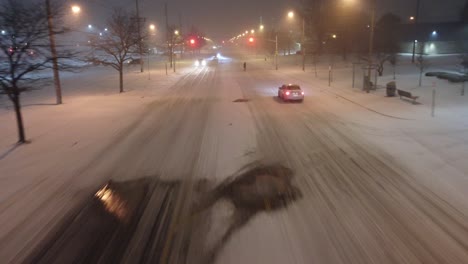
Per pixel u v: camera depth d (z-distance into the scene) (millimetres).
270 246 7430
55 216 9062
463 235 7656
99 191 10586
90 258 7172
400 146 14211
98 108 24406
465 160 12219
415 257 6930
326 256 7031
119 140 16062
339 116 20484
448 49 65625
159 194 10281
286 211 9008
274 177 11375
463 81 29750
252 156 13492
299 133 16812
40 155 14086
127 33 41938
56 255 7320
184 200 9844
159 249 7414
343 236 7738
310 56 76812
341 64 60875
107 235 8078
